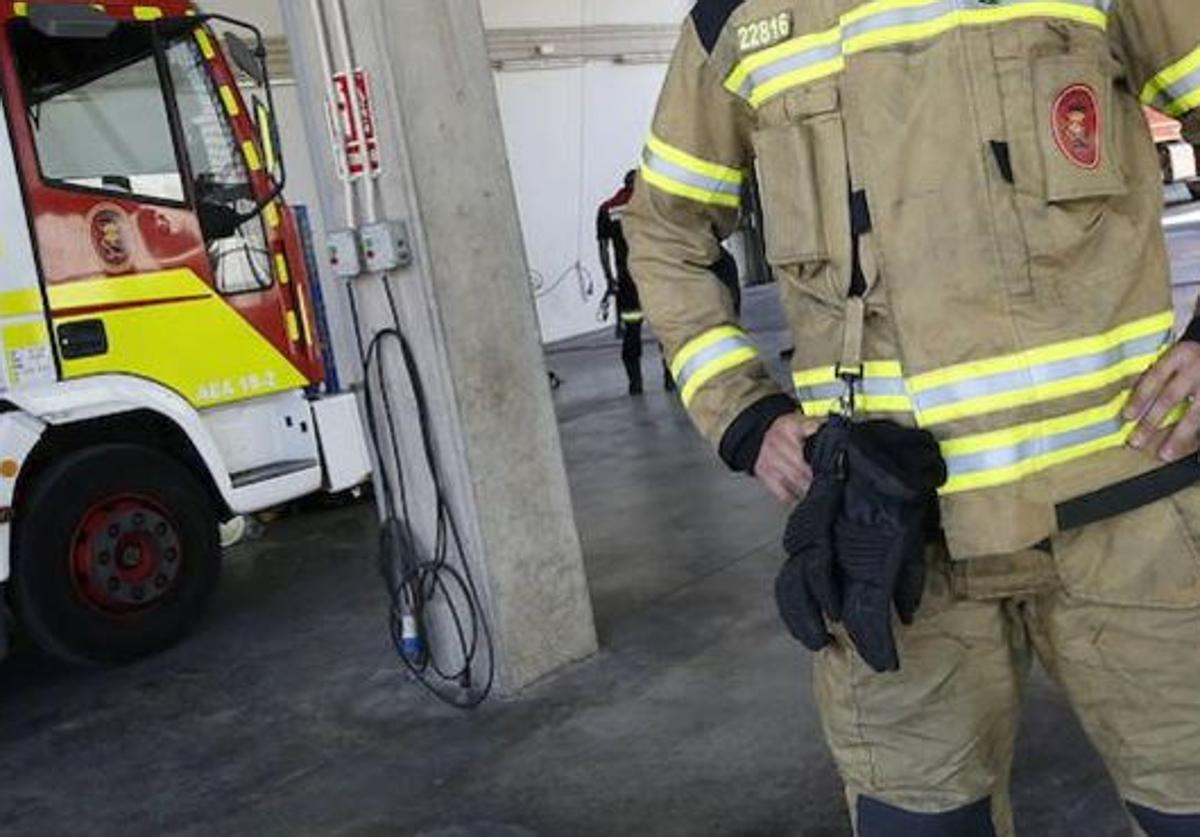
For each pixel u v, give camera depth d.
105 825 3.44
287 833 3.24
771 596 4.53
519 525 3.92
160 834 3.34
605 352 12.92
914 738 1.52
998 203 1.34
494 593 3.85
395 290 3.81
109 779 3.75
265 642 4.90
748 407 1.56
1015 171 1.33
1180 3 1.36
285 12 3.90
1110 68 1.38
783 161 1.45
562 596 4.05
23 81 4.52
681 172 1.59
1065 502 1.39
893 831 1.55
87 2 4.65
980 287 1.35
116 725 4.20
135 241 4.81
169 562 4.91
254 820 3.34
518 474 3.92
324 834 3.21
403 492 4.02
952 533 1.40
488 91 3.84
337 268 3.90
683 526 5.70
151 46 4.88
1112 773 1.54
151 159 4.89
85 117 4.70
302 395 5.40
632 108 15.09
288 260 5.38
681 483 6.58
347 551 6.27
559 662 4.04
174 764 3.80
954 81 1.34
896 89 1.36
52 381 4.55
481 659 3.92
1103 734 1.50
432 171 3.71
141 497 4.84
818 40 1.42
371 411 4.03
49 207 4.55
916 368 1.38
